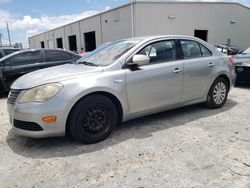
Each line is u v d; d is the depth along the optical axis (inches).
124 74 140.9
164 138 141.2
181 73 163.9
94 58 161.6
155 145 132.4
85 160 118.3
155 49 157.2
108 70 138.6
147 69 149.3
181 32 867.4
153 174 104.9
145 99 150.6
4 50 426.3
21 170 111.3
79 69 141.3
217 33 925.2
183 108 198.5
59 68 151.6
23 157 123.3
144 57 141.4
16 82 140.8
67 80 128.0
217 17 907.4
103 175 105.3
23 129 127.0
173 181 99.5
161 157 119.1
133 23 813.2
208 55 186.2
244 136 141.9
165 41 163.2
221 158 116.7
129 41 162.7
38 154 125.8
